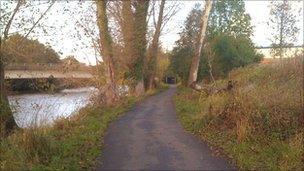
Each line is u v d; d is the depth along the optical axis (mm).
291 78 19953
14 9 15453
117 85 27859
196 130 15062
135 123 17547
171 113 21766
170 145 12586
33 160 9352
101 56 26000
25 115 17062
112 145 12469
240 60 42938
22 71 18359
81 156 10422
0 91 15586
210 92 22266
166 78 82125
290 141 11266
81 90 30828
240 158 10633
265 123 12672
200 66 42531
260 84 20016
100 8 25141
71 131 13922
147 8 33938
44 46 17297
